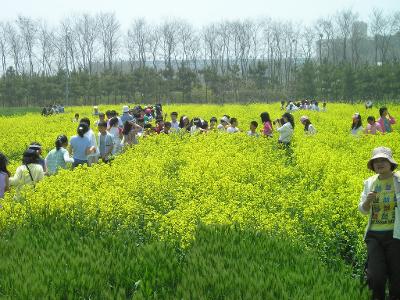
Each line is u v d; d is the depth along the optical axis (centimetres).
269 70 11650
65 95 8156
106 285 615
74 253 694
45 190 975
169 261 664
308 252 719
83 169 1214
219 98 8675
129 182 1080
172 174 1348
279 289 574
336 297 550
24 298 564
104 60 10575
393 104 5359
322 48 13262
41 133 2659
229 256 693
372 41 12606
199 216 860
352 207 845
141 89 8438
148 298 574
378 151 637
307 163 1350
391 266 629
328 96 7756
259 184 1127
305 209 845
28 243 746
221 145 1717
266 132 1989
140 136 1941
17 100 8356
